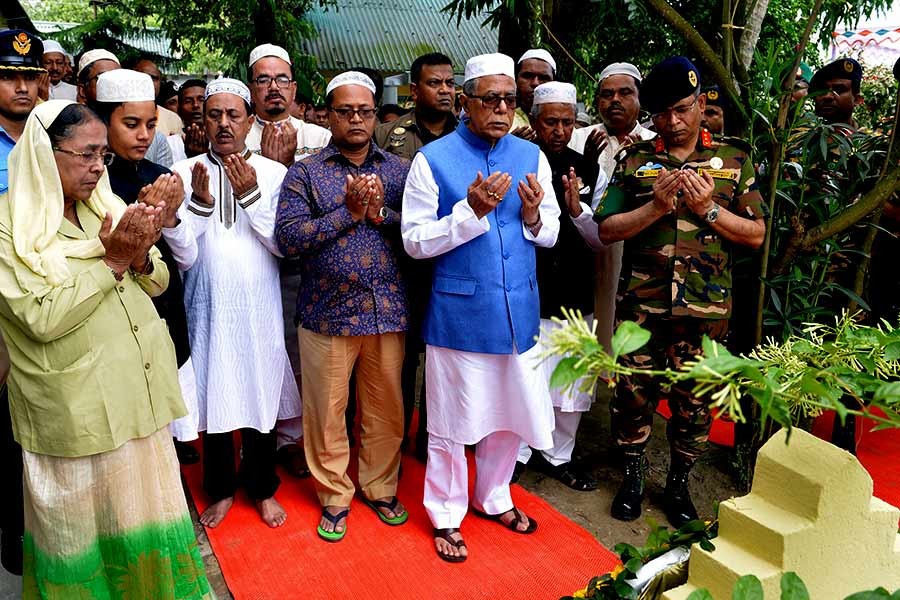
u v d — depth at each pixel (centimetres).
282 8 834
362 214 267
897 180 262
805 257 312
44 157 190
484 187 242
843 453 125
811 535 124
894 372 131
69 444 194
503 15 512
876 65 686
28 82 286
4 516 242
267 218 282
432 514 279
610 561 272
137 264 209
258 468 295
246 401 286
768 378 102
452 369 269
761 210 279
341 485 294
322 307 278
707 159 283
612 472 353
